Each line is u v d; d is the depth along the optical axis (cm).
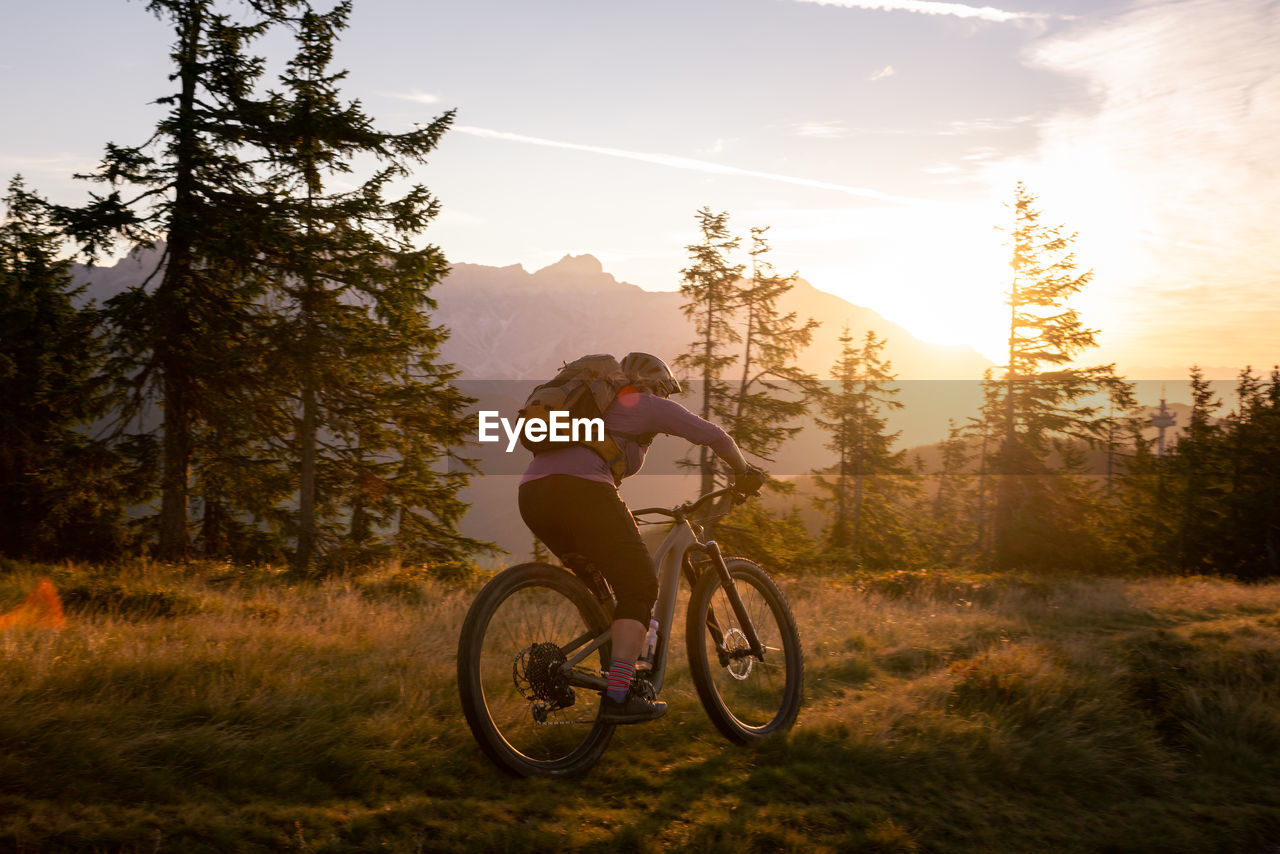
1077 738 441
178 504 2045
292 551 2495
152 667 412
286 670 448
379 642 555
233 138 1981
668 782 346
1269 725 491
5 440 2233
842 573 1551
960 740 417
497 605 348
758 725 417
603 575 364
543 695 343
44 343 2034
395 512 2367
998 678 505
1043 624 875
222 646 489
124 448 2036
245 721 353
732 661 419
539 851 274
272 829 260
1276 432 4900
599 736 358
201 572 1321
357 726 352
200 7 1953
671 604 389
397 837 268
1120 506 5572
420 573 1298
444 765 330
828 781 357
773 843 301
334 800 293
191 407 1995
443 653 535
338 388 2144
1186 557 5019
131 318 1898
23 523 2375
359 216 2031
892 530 5006
